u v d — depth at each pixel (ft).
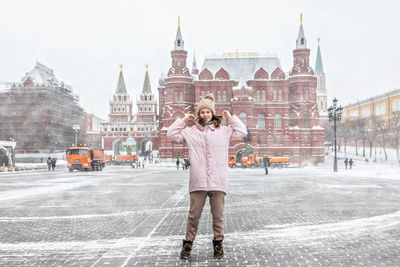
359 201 42.24
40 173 124.47
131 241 22.30
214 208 18.43
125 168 191.21
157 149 333.83
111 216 32.09
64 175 109.70
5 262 18.07
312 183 74.49
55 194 51.57
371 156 292.40
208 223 28.45
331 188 61.52
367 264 17.46
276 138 251.60
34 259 18.57
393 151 297.74
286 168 189.16
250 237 23.31
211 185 18.06
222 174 18.35
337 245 21.21
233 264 17.42
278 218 30.45
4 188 61.82
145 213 33.83
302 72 257.14
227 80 253.44
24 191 56.08
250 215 32.12
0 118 263.49
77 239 22.97
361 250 20.07
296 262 17.76
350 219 29.76
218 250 18.43
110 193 53.31
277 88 254.88
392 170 114.93
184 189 60.59
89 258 18.66
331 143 381.81
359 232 24.79
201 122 19.08
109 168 189.98
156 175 111.65
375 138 309.42
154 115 342.64
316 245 21.21
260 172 136.77
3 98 264.93
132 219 30.53
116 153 364.38
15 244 21.72
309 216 31.40
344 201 42.34
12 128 262.26
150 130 337.11
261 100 254.47
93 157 144.15
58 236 23.86
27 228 26.61
